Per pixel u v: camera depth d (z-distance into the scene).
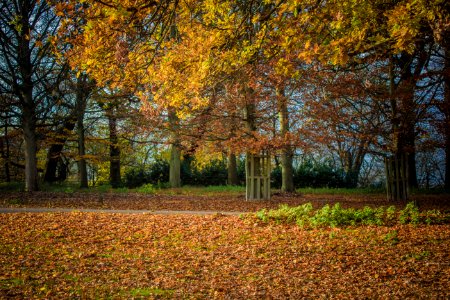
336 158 39.06
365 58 16.97
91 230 11.73
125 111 26.64
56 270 7.94
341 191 27.25
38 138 28.19
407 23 7.57
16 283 7.08
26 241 10.23
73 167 44.94
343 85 19.39
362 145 21.27
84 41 8.84
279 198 22.44
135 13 7.42
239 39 10.21
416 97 21.22
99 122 35.06
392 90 20.44
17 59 24.38
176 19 10.43
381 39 8.00
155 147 40.03
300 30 8.16
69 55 10.24
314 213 14.49
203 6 10.23
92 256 9.06
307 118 21.20
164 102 10.29
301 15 8.00
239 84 18.16
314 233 11.51
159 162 36.38
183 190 29.03
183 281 7.39
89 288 6.95
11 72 24.95
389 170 21.12
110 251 9.55
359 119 22.80
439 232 11.35
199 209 17.47
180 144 26.55
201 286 7.14
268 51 9.45
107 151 39.19
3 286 6.89
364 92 19.47
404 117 19.92
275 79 19.17
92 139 32.25
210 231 11.84
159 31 9.52
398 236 10.85
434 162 36.00
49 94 25.95
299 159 41.84
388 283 7.24
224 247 9.96
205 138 22.45
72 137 33.19
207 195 25.09
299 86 19.78
